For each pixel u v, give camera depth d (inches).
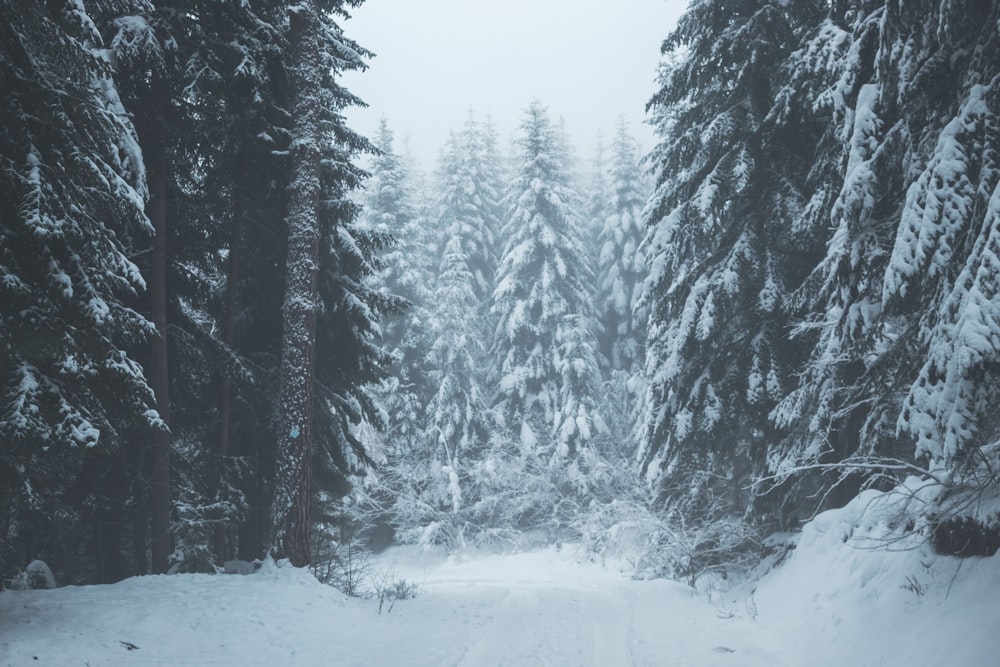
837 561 416.2
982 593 272.7
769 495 647.1
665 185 715.4
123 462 555.2
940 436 287.3
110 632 332.8
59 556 668.1
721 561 713.0
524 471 1259.2
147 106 541.0
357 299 640.4
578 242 1347.2
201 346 586.6
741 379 620.1
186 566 550.6
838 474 560.1
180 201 604.1
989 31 318.0
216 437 628.1
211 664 307.1
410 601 564.7
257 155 609.6
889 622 312.7
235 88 566.6
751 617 444.1
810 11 629.3
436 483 1253.7
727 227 673.6
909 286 319.6
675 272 700.0
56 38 358.9
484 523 1280.8
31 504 376.8
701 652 352.8
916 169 358.9
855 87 434.3
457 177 1520.7
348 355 678.5
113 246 395.5
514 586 763.4
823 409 509.0
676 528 783.1
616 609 525.3
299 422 539.2
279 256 663.8
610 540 989.8
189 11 553.9
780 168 629.9
